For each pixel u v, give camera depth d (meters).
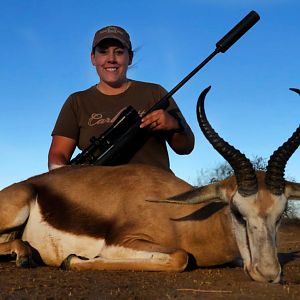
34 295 1.06
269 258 1.18
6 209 1.54
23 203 1.55
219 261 1.45
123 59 1.90
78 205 1.52
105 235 1.48
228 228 1.40
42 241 1.54
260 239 1.20
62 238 1.52
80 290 1.10
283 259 1.76
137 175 1.54
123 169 1.57
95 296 1.05
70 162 1.75
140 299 1.03
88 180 1.57
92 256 1.48
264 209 1.22
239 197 1.25
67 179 1.59
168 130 1.79
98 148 1.73
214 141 1.29
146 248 1.38
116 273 1.33
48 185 1.59
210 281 1.22
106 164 1.71
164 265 1.35
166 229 1.44
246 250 1.25
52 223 1.53
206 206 1.45
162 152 1.85
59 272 1.36
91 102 1.91
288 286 1.14
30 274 1.33
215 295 1.06
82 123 1.89
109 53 1.89
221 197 1.32
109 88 1.91
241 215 1.25
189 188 1.52
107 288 1.12
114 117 1.87
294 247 2.38
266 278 1.17
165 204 1.47
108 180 1.55
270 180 1.24
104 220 1.49
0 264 1.54
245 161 1.25
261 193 1.24
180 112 1.86
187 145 1.86
